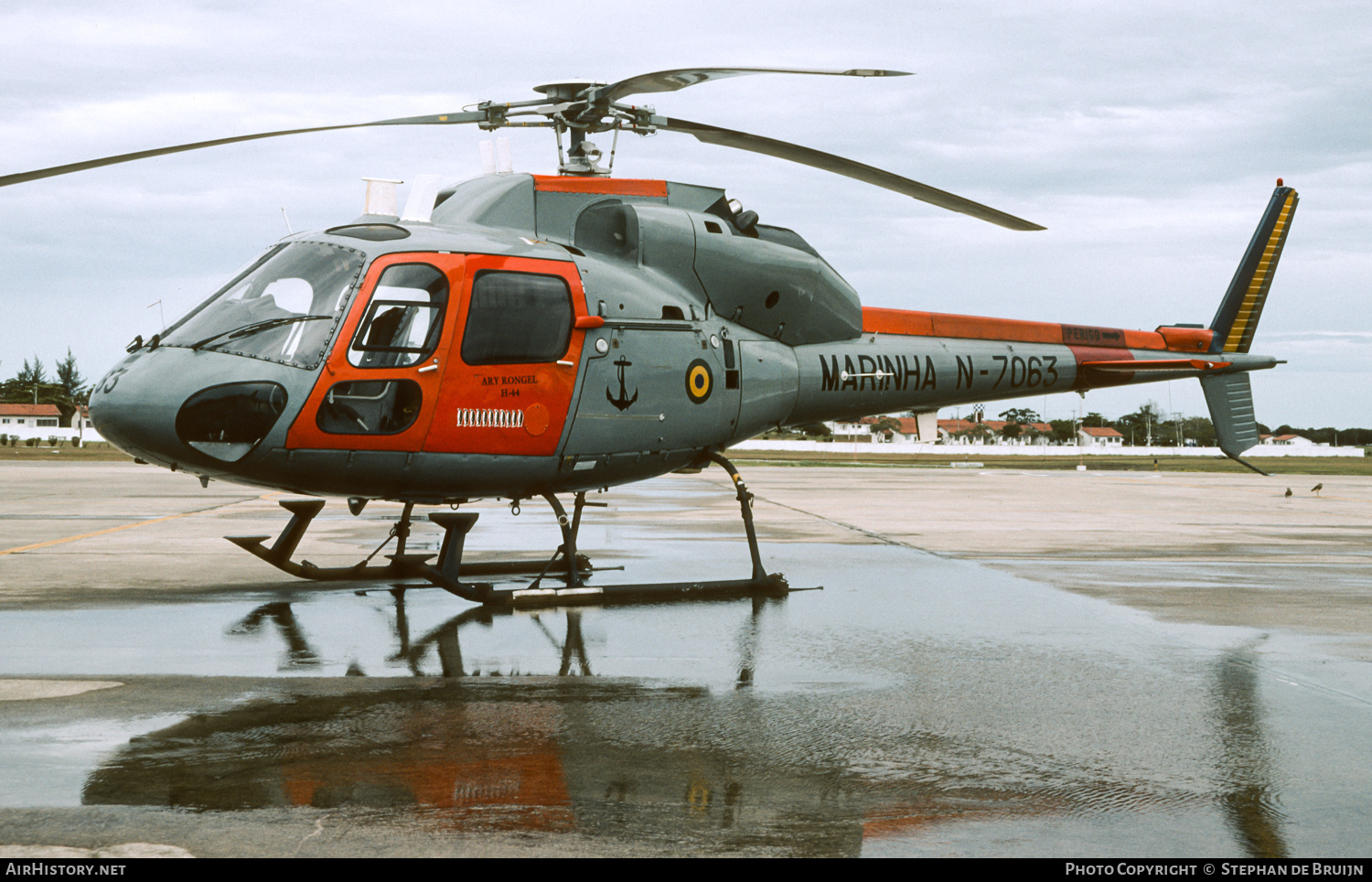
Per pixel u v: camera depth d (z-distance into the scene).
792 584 9.62
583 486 8.79
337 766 4.30
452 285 7.60
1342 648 6.92
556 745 4.64
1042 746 4.71
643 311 8.62
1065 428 164.38
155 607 8.12
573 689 5.68
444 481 7.87
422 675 5.96
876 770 4.34
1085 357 12.75
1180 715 5.25
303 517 8.78
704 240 9.19
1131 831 3.71
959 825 3.73
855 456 78.50
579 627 7.50
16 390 130.00
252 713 5.12
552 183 8.72
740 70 7.24
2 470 32.75
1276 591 9.39
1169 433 165.12
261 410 7.06
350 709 5.21
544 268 8.09
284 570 8.77
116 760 4.32
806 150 8.56
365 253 7.45
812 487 27.91
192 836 3.51
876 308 11.02
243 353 7.13
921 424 11.63
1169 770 4.38
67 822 3.62
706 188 9.62
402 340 7.42
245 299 7.44
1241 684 5.91
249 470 7.22
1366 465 70.25
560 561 10.05
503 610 8.13
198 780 4.09
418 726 4.91
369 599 8.62
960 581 9.86
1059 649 6.84
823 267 10.14
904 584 9.66
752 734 4.85
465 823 3.68
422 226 7.94
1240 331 15.22
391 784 4.07
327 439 7.23
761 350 9.59
